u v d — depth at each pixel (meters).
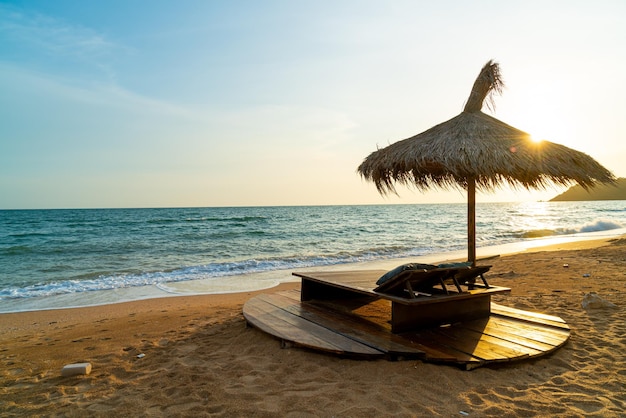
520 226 37.19
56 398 3.36
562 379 3.46
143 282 11.34
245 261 15.52
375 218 55.81
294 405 3.03
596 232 28.00
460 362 3.56
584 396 3.15
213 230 34.00
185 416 2.92
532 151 4.43
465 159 4.27
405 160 4.66
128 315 7.07
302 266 14.41
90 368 3.97
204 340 4.88
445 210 96.19
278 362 3.94
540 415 2.86
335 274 5.79
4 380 3.86
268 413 2.91
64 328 6.36
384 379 3.45
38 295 9.68
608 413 2.88
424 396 3.15
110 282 11.37
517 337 4.22
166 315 6.73
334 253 18.92
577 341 4.45
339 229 35.31
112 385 3.59
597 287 7.55
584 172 4.48
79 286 10.79
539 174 4.45
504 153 4.32
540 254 14.37
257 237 28.05
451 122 5.07
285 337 4.21
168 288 10.37
